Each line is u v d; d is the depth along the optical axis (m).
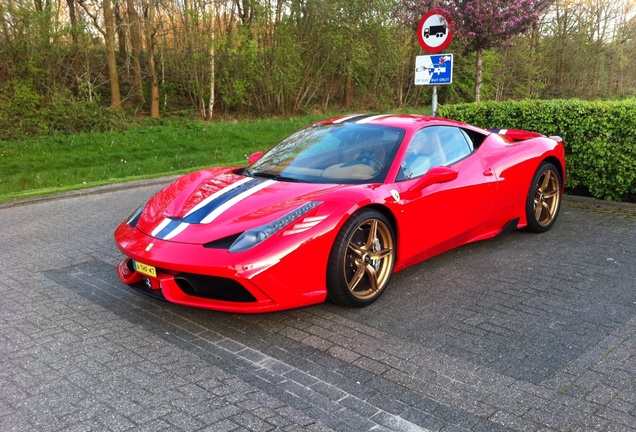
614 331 3.07
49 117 15.80
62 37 17.36
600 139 6.26
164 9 19.47
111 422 2.22
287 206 3.24
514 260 4.38
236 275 2.87
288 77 21.36
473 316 3.31
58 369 2.67
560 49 34.12
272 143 15.20
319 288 3.21
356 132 4.20
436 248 4.10
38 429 2.17
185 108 21.50
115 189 8.18
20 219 6.27
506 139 5.07
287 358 2.80
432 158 4.12
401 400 2.40
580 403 2.35
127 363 2.74
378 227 3.54
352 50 22.53
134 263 3.33
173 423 2.21
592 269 4.13
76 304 3.56
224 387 2.50
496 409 2.32
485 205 4.44
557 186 5.26
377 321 3.26
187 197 3.62
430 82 7.27
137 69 20.03
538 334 3.05
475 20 9.73
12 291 3.82
